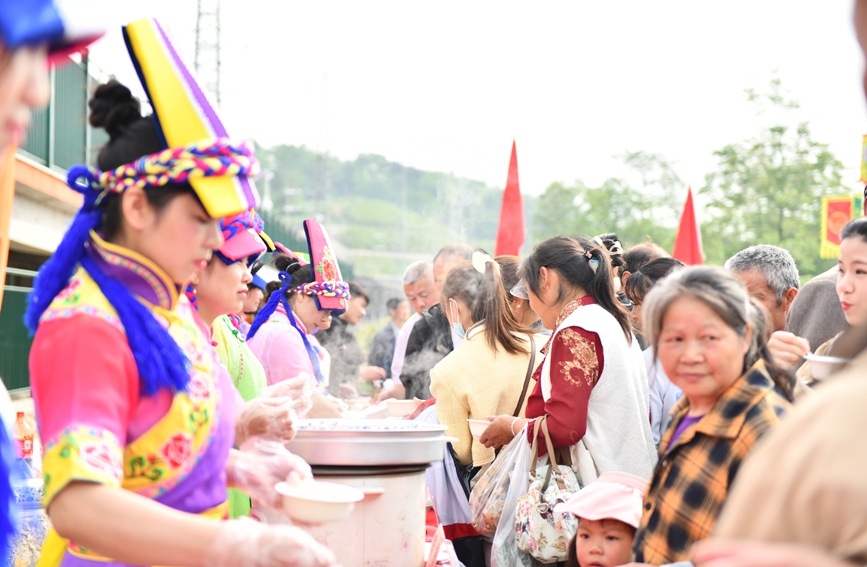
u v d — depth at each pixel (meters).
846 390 0.78
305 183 52.88
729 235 28.89
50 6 0.93
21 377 9.14
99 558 1.53
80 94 10.62
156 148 1.57
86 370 1.39
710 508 1.73
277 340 3.33
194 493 1.57
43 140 9.52
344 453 1.93
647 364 3.24
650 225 38.09
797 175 28.02
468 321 3.64
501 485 2.89
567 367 2.76
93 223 1.54
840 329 2.99
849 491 0.72
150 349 1.47
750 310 1.83
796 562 0.73
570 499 2.36
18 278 10.26
